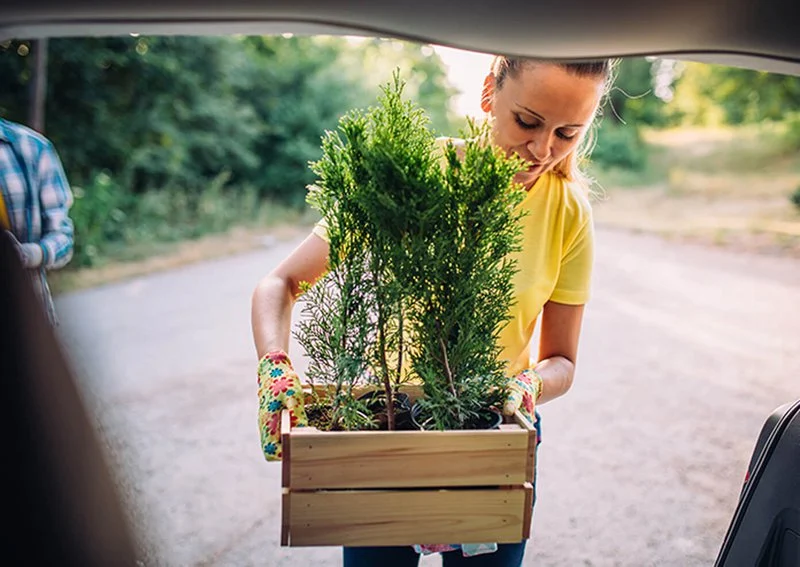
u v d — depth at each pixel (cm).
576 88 144
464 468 118
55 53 1363
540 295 175
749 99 2592
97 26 86
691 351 702
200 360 640
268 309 155
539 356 193
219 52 1653
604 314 848
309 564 330
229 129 1714
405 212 120
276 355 140
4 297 86
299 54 2014
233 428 486
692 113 2808
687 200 2053
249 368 621
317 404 137
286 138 1866
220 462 432
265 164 1858
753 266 1184
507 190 123
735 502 399
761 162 2325
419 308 130
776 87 2473
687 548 351
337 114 1920
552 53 94
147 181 1538
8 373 86
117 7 82
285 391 130
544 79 144
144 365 618
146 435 465
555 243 177
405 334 141
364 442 116
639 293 969
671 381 609
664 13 89
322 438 116
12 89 1340
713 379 618
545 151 153
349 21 88
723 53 96
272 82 1878
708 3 88
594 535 362
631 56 96
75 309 759
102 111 1449
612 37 92
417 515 118
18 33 88
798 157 2294
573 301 185
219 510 374
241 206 1639
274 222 1655
